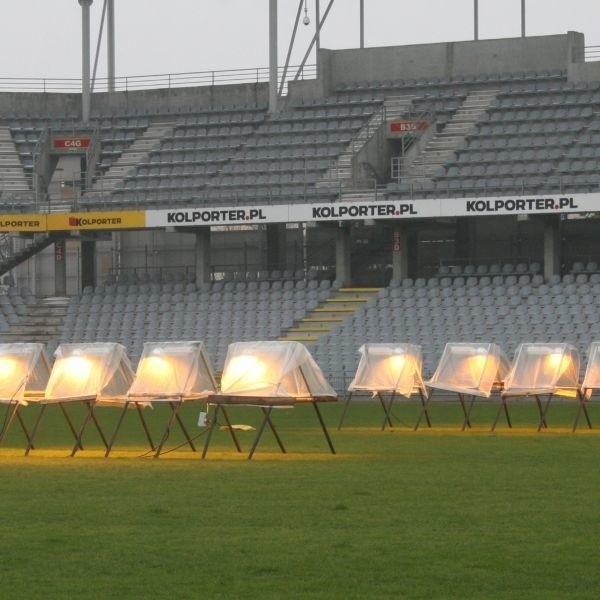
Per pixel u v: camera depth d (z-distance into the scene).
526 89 87.31
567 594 17.17
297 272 83.94
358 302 79.25
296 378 35.78
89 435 45.69
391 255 84.25
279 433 46.00
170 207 83.06
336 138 87.19
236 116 91.25
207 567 18.88
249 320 80.19
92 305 83.94
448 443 40.31
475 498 25.73
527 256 81.31
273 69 90.56
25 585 17.78
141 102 94.75
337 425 51.06
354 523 22.59
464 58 90.81
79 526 22.42
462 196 77.56
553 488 27.38
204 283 83.62
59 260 85.88
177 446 39.00
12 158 91.38
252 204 81.25
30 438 37.22
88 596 17.14
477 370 47.62
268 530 21.91
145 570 18.70
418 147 84.12
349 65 92.69
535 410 59.88
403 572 18.52
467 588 17.56
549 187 76.12
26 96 94.81
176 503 25.16
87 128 91.62
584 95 85.44
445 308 76.50
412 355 49.03
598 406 62.81
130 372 38.47
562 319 73.38
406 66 91.88
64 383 37.69
